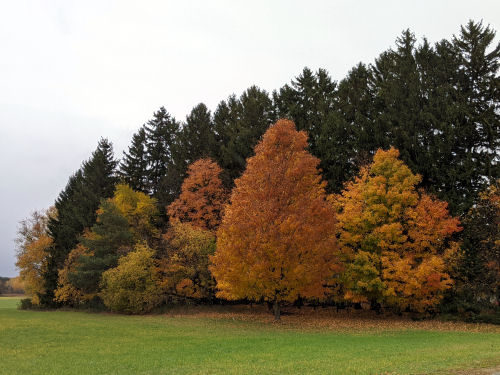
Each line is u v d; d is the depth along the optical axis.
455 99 37.28
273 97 56.38
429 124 36.91
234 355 16.34
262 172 29.66
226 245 27.77
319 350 17.31
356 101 46.91
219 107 62.09
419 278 27.80
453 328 26.89
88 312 46.38
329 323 29.56
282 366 13.55
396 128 37.53
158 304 43.03
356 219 30.36
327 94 52.62
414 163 35.94
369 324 29.05
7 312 47.50
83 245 51.31
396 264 28.19
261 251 26.28
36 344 20.25
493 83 36.12
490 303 29.95
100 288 45.22
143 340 21.31
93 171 65.00
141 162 67.00
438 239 30.38
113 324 29.73
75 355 17.06
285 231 26.41
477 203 30.92
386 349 17.38
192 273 39.72
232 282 27.62
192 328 26.91
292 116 47.72
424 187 35.41
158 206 51.31
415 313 33.12
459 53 39.47
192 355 16.59
